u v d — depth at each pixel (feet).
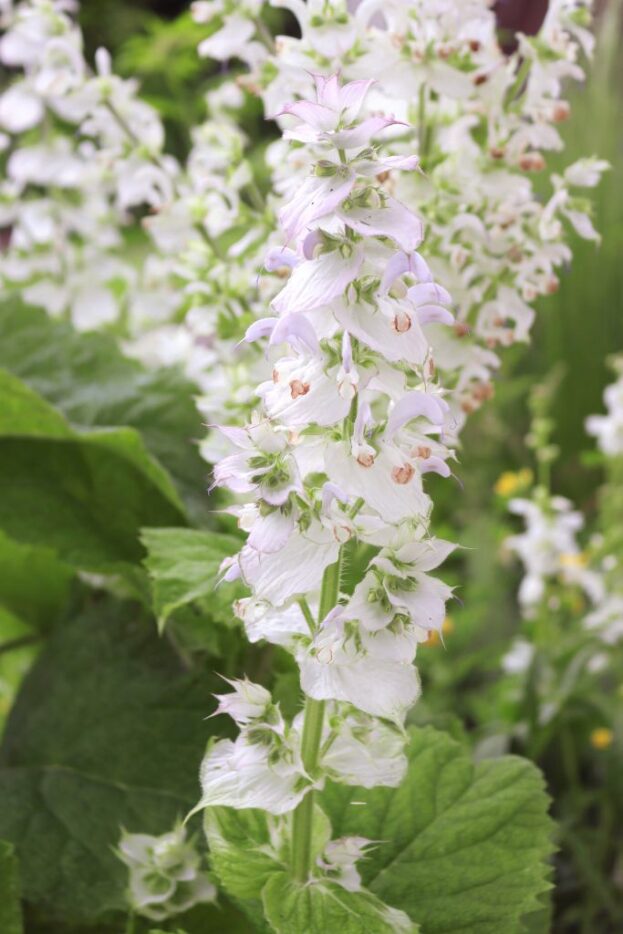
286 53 2.19
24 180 3.14
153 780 2.27
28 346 2.75
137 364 2.77
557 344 5.46
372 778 1.76
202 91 5.24
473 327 2.23
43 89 2.51
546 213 2.17
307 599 1.77
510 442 5.27
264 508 1.63
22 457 2.54
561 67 2.22
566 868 3.22
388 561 1.65
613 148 5.46
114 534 2.52
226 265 2.32
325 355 1.62
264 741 1.74
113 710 2.35
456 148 2.23
